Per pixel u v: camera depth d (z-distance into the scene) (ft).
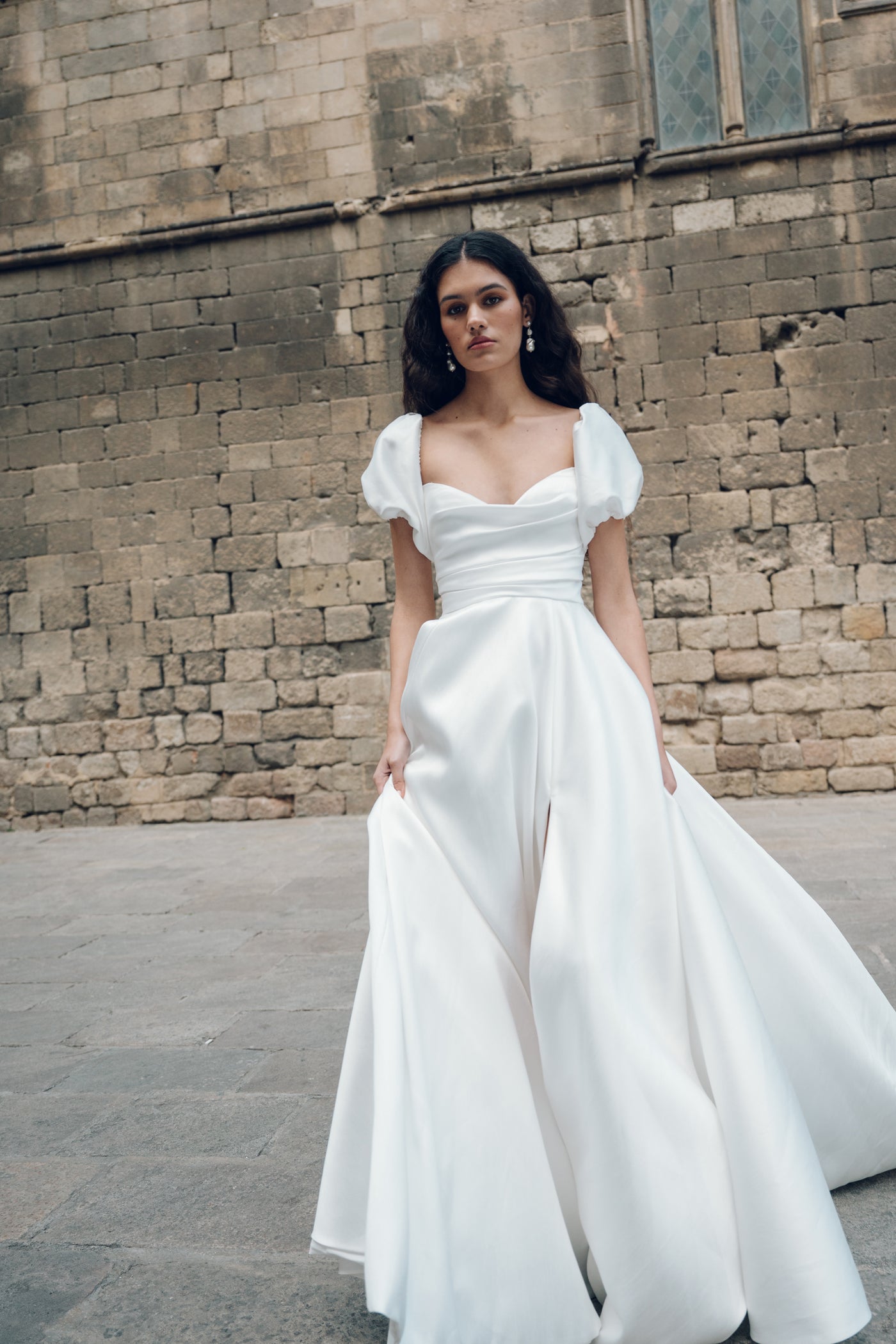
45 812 30.14
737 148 27.20
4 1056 10.32
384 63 28.89
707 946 4.72
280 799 29.22
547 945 4.56
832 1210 4.49
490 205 28.53
